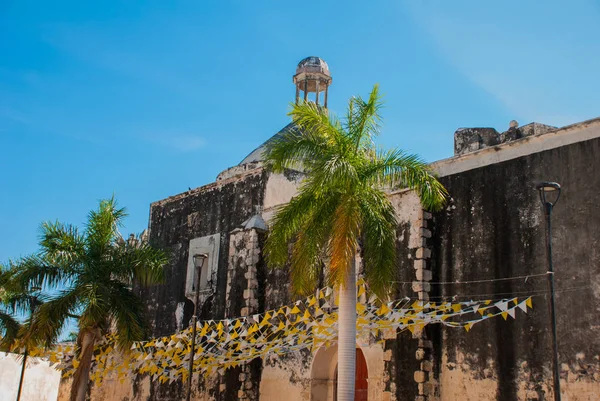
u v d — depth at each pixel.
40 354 25.61
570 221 15.12
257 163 29.20
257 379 21.80
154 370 23.84
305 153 14.99
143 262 21.03
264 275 22.95
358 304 17.50
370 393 17.97
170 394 24.83
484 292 16.44
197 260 18.67
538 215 15.79
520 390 15.08
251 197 25.08
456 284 17.11
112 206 21.44
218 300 24.48
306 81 31.50
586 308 14.38
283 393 20.67
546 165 15.94
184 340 22.84
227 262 24.91
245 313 22.36
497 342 15.78
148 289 28.06
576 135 15.51
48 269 20.17
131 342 19.98
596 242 14.55
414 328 17.12
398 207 18.69
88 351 19.55
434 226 18.03
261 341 20.81
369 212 14.87
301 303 20.83
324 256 15.19
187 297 26.02
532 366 15.00
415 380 16.69
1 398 31.78
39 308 19.77
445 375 16.62
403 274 18.00
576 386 14.13
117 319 20.14
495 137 22.31
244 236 23.61
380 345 18.03
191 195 27.86
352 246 13.61
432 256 17.83
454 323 16.08
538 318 15.16
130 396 26.62
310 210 15.09
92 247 20.72
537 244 15.65
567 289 14.82
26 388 33.12
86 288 19.50
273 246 15.25
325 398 19.94
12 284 20.08
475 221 17.11
